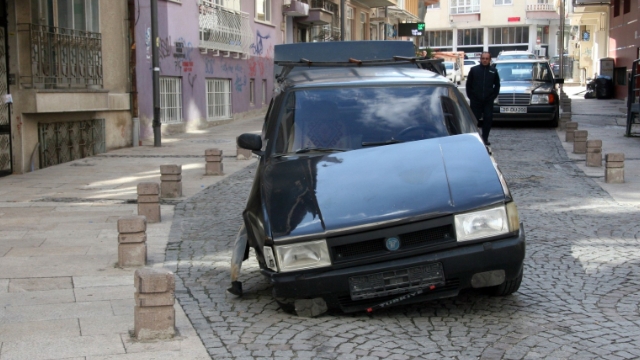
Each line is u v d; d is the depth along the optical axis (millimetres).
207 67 25219
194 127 24156
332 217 5285
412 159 5836
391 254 5180
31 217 9805
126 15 19094
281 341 5066
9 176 13859
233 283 6043
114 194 11656
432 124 6469
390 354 4770
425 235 5227
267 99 31766
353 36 45531
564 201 10250
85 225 9273
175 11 22531
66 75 15414
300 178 5812
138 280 5098
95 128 17469
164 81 22125
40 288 6512
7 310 5855
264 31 31125
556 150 16062
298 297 5219
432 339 5031
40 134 15008
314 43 12500
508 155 15289
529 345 4875
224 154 17141
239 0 28203
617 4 39219
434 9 84375
